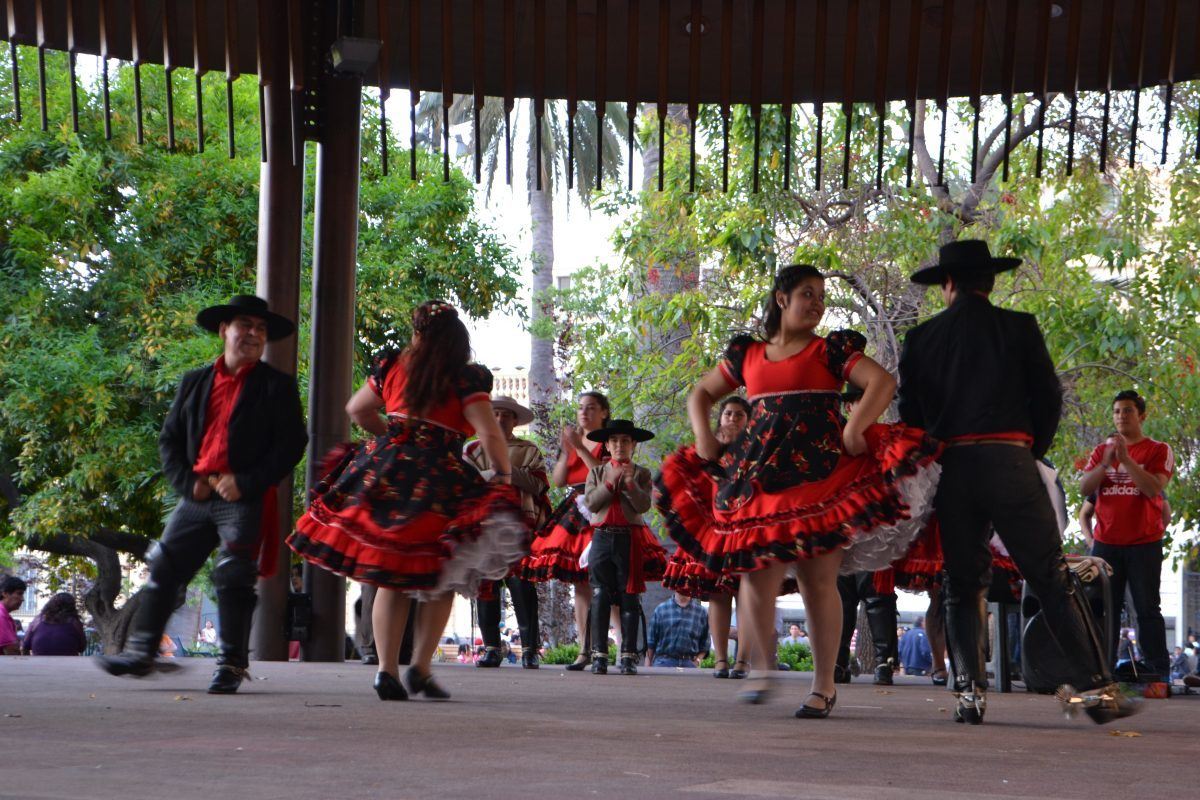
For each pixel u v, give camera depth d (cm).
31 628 1116
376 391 503
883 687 759
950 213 1356
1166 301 1332
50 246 1596
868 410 449
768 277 1377
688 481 484
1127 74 838
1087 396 1384
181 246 1627
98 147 1619
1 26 776
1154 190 1353
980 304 455
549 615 2241
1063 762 327
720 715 466
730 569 463
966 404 444
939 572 773
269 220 898
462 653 2595
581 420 891
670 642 1313
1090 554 810
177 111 1672
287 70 882
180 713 416
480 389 492
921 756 332
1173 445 1343
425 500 483
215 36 848
